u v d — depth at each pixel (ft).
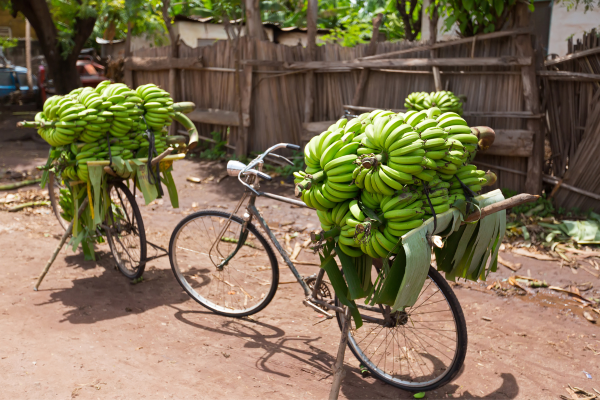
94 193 12.17
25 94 53.83
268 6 37.88
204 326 11.23
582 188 19.19
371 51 23.82
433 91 22.53
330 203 8.05
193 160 28.66
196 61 28.27
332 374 9.55
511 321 11.76
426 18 35.58
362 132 8.04
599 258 15.43
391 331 10.62
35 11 41.88
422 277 7.55
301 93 26.37
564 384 9.34
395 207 7.37
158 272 14.10
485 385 9.29
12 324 10.86
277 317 11.78
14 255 15.06
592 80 18.34
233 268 14.23
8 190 22.50
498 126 20.89
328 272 8.48
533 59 19.34
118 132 11.87
